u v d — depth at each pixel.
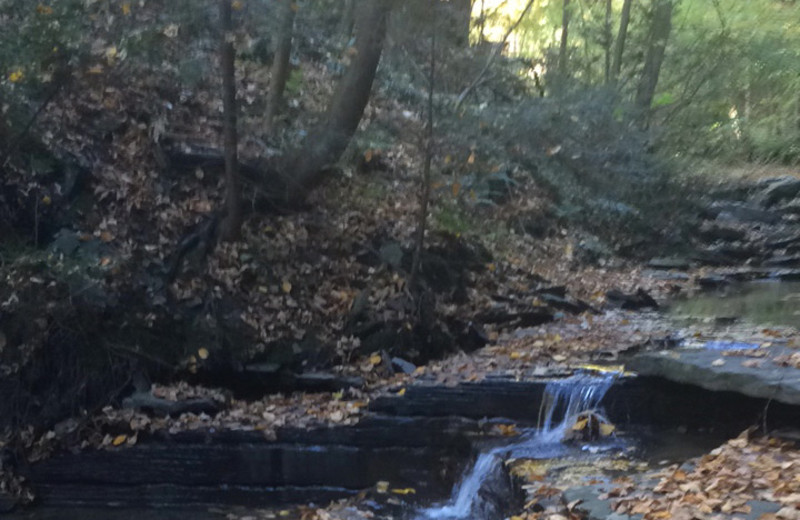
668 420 7.54
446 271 10.36
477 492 6.91
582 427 7.30
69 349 8.01
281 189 10.30
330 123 10.45
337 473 7.71
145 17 9.51
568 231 14.97
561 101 14.74
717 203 18.41
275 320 8.97
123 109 10.17
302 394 8.50
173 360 8.38
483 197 13.81
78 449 7.59
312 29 11.53
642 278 14.30
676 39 19.42
